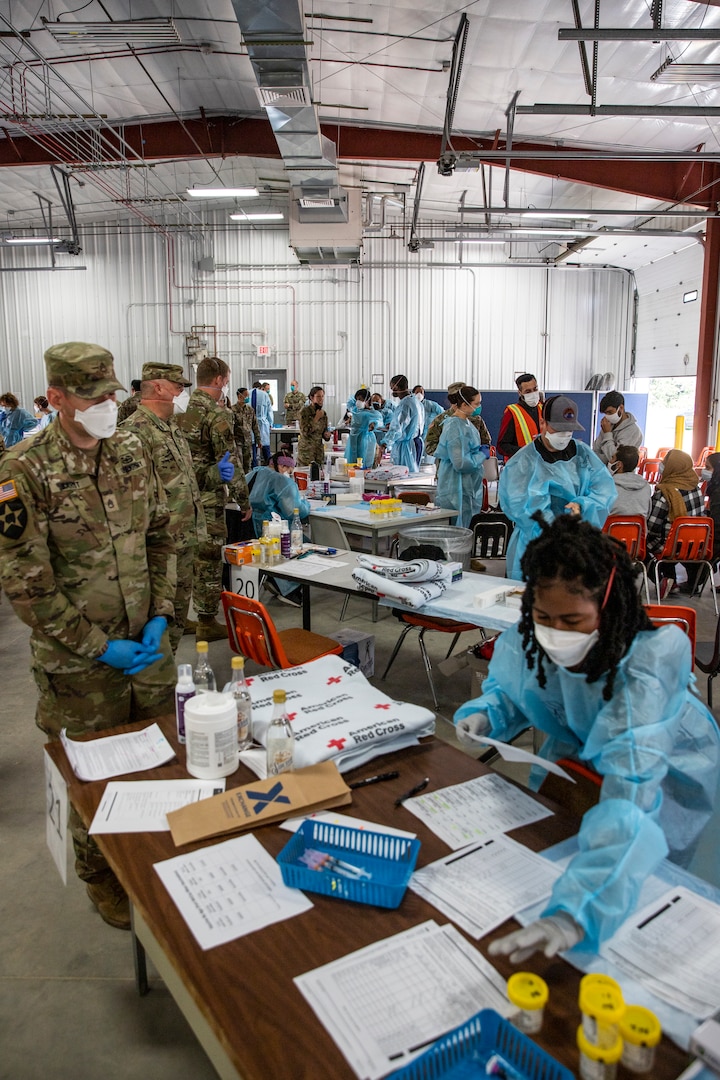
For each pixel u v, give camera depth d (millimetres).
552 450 3443
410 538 4270
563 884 1002
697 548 4961
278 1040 837
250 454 9523
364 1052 820
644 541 5086
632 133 8555
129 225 14055
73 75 8219
